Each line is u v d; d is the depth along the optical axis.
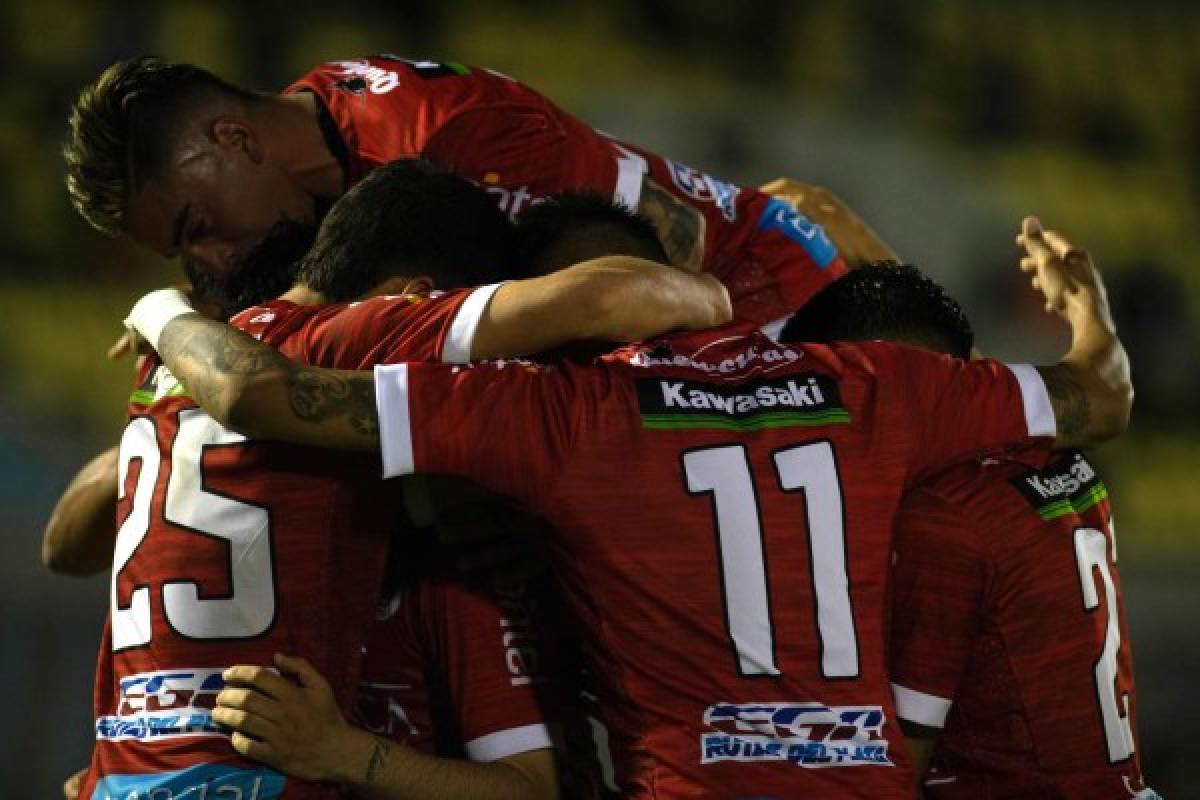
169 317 8.23
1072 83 44.09
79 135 10.56
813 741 7.58
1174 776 28.30
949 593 8.38
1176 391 40.38
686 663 7.55
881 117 41.62
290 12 36.81
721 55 40.91
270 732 7.64
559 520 7.62
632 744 7.65
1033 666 8.49
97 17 35.47
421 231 8.68
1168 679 31.33
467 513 8.34
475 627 8.35
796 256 12.22
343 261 8.67
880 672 7.82
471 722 8.32
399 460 7.54
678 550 7.59
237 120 10.72
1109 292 41.44
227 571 8.03
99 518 10.38
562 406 7.67
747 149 39.81
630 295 7.99
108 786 8.15
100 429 32.28
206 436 8.20
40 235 34.22
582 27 40.00
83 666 25.16
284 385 7.57
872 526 7.89
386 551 8.30
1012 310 40.50
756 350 8.19
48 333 33.22
